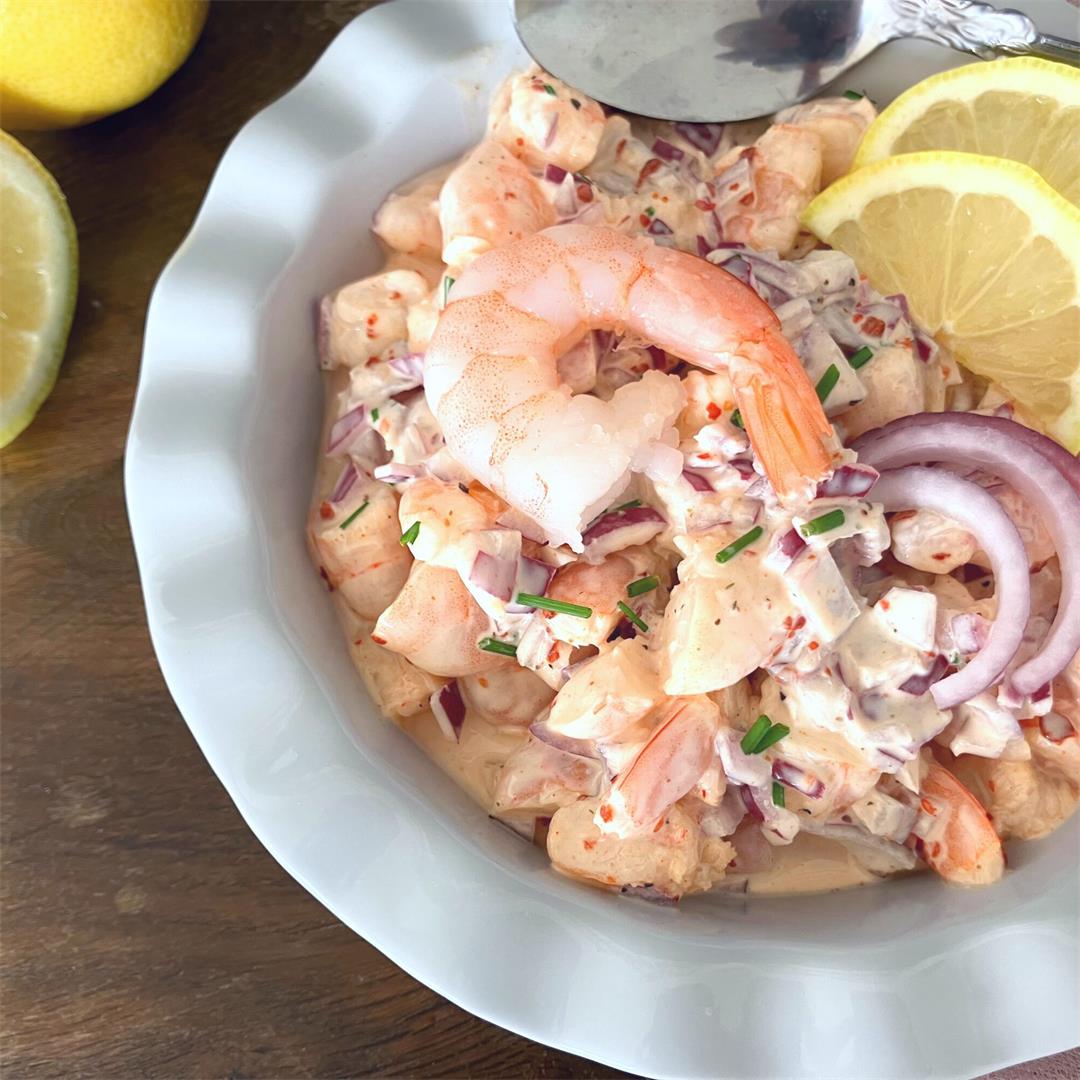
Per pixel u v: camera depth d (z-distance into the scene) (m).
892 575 0.23
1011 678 0.21
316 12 0.29
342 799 0.20
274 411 0.23
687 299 0.21
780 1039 0.19
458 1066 0.23
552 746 0.22
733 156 0.25
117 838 0.24
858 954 0.20
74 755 0.24
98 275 0.27
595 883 0.21
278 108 0.24
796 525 0.21
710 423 0.22
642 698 0.21
